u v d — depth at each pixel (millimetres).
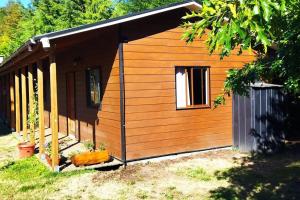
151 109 10117
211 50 3082
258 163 9961
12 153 12016
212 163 10039
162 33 10234
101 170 9383
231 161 10242
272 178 8508
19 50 10211
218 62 11430
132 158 9844
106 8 42500
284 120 11406
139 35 9852
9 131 17469
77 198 7375
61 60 15375
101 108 11000
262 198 7156
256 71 4281
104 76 10625
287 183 8078
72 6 42469
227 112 11750
